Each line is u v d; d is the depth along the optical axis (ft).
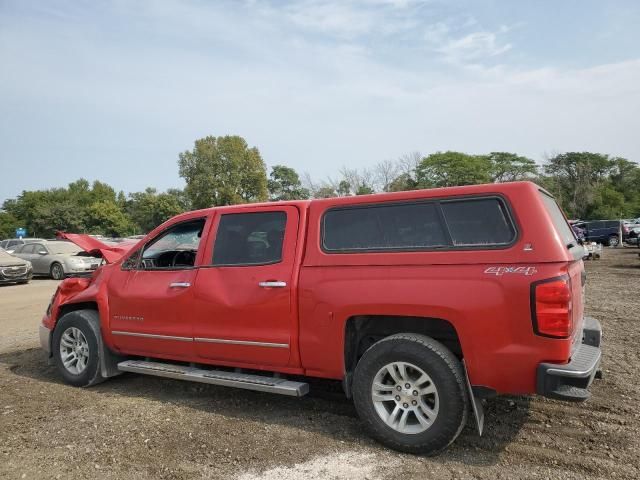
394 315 12.55
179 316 15.78
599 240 111.24
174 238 17.15
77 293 18.83
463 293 11.53
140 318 16.69
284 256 14.24
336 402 15.80
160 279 16.52
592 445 12.26
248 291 14.46
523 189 11.71
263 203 15.40
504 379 11.25
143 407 15.70
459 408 11.50
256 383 14.16
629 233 112.88
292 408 15.34
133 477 11.24
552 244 11.12
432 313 11.83
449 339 12.92
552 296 10.78
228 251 15.44
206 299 15.16
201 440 13.09
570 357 11.12
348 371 13.42
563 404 14.96
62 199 308.81
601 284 42.06
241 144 235.40
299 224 14.35
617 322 26.03
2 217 292.20
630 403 14.87
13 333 28.17
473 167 229.45
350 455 12.05
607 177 293.43
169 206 284.82
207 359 15.48
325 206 14.08
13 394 17.26
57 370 20.36
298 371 13.97
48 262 62.64
